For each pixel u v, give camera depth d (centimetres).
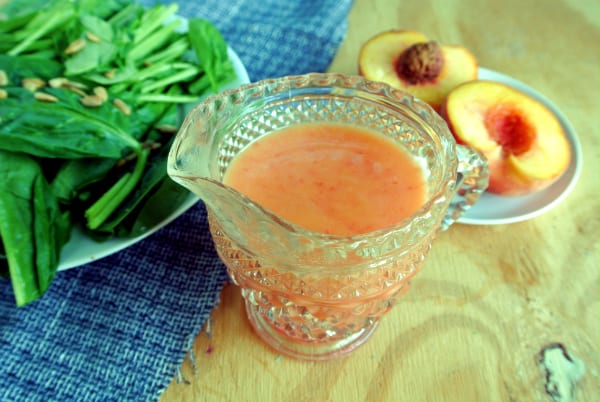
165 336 24
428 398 22
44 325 24
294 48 36
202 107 21
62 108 27
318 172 23
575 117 32
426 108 22
